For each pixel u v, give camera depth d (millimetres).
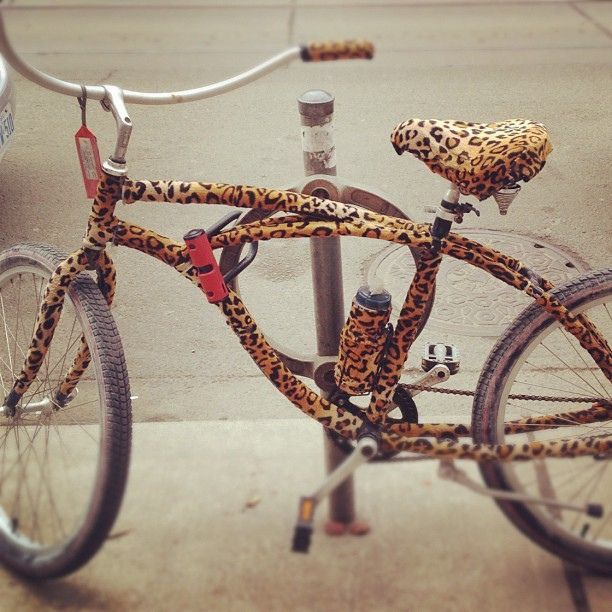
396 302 3746
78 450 2715
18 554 2344
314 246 2342
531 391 3197
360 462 2199
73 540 2188
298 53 1815
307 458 2643
